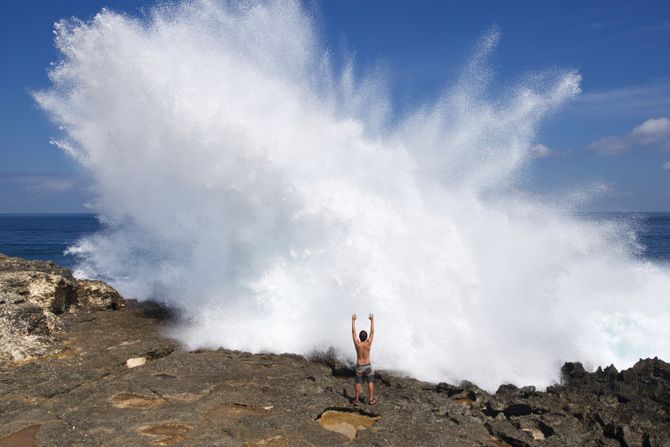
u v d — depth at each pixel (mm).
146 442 6746
